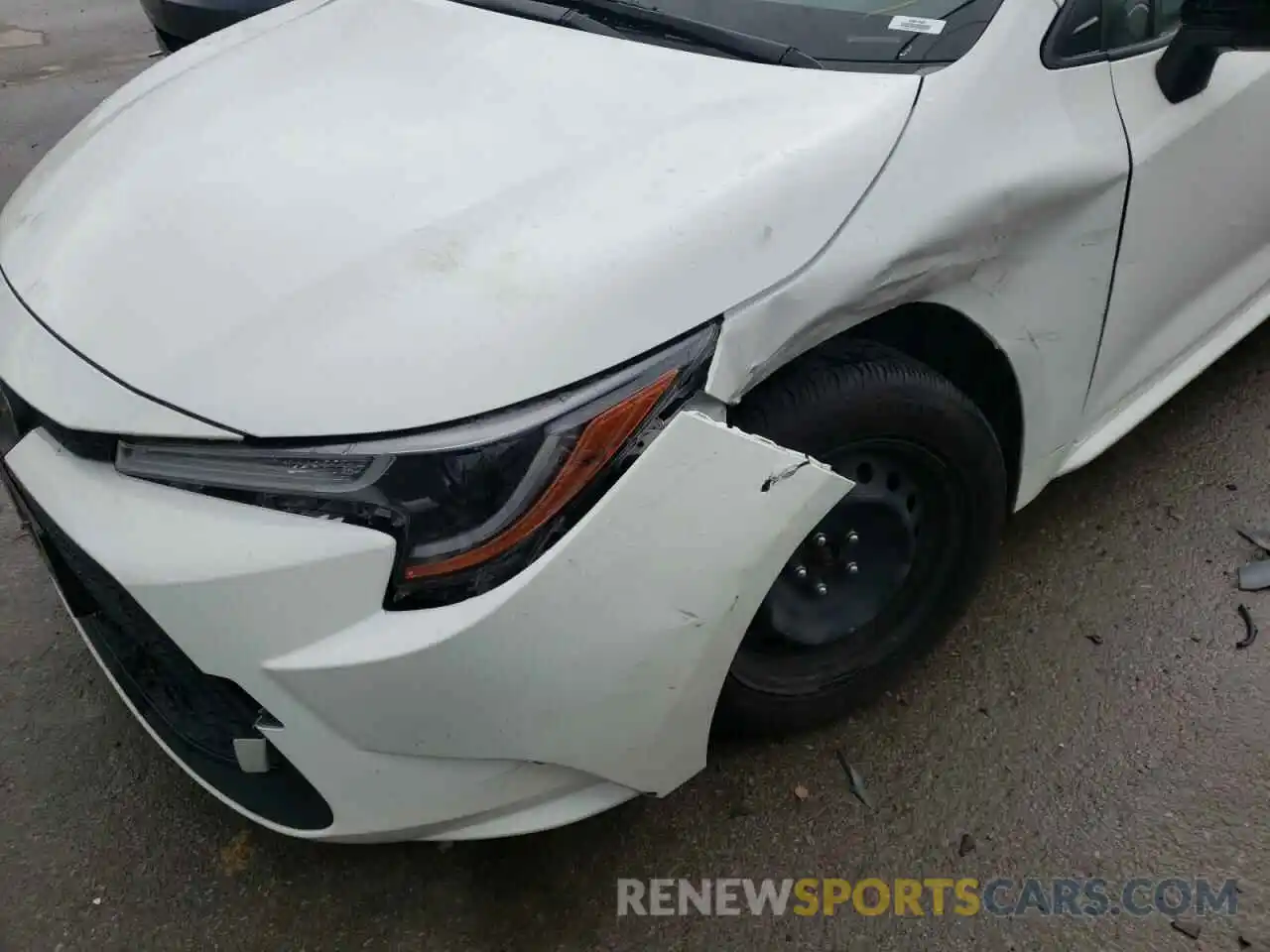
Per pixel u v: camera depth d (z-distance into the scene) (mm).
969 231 1692
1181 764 2062
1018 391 1959
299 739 1468
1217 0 1861
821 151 1614
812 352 1710
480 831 1599
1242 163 2227
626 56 1929
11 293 1745
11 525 2727
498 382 1382
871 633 2033
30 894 1873
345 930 1813
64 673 2299
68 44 6492
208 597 1391
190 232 1661
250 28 2484
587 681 1462
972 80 1752
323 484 1376
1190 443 2840
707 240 1500
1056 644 2311
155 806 2021
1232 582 2441
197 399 1425
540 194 1587
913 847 1932
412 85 1961
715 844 1937
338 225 1591
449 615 1383
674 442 1414
